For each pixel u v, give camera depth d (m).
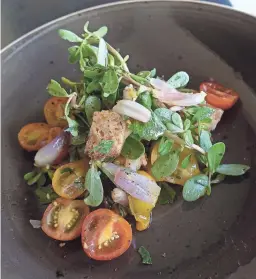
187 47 0.15
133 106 0.12
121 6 0.15
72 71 0.15
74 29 0.15
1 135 0.14
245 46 0.15
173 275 0.12
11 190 0.13
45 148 0.13
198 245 0.12
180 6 0.15
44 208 0.13
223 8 0.15
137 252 0.12
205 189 0.13
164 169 0.13
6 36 0.17
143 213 0.12
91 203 0.12
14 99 0.15
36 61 0.15
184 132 0.13
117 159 0.13
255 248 0.12
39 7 0.17
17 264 0.12
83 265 0.12
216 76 0.15
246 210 0.12
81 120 0.13
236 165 0.13
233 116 0.14
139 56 0.15
